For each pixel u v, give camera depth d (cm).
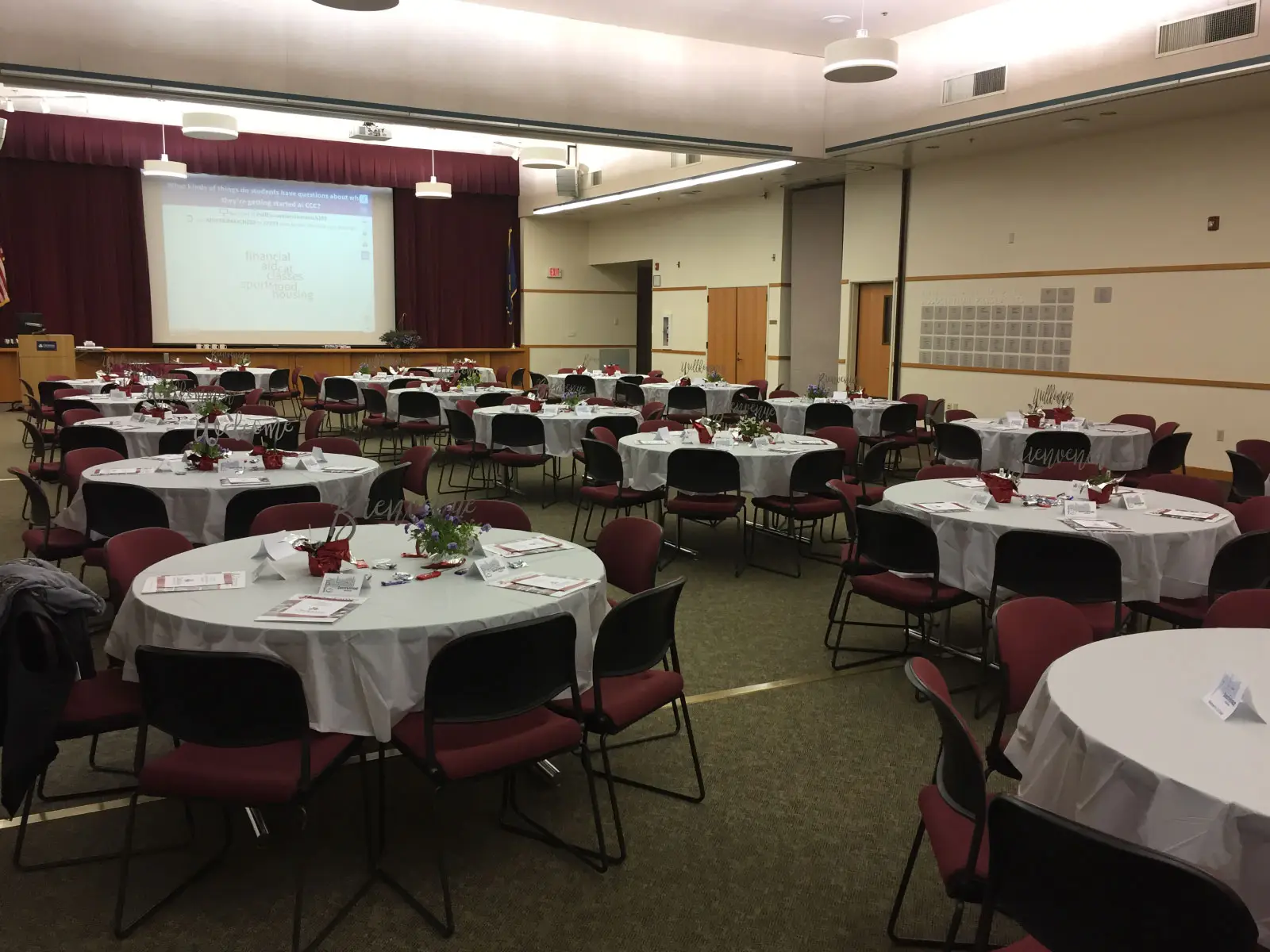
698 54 937
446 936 226
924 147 964
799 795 295
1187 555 353
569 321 1695
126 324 1347
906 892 245
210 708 213
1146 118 823
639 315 1767
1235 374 816
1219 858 153
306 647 230
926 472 480
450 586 272
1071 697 196
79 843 264
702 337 1473
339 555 279
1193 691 200
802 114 1007
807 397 936
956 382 1081
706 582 535
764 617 472
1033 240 977
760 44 953
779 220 1308
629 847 265
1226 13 662
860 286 1216
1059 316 958
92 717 247
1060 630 251
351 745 235
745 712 358
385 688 233
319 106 782
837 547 616
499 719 230
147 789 219
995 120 838
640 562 329
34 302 1291
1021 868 152
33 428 654
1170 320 861
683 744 330
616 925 231
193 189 1359
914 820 281
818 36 926
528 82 859
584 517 695
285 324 1450
